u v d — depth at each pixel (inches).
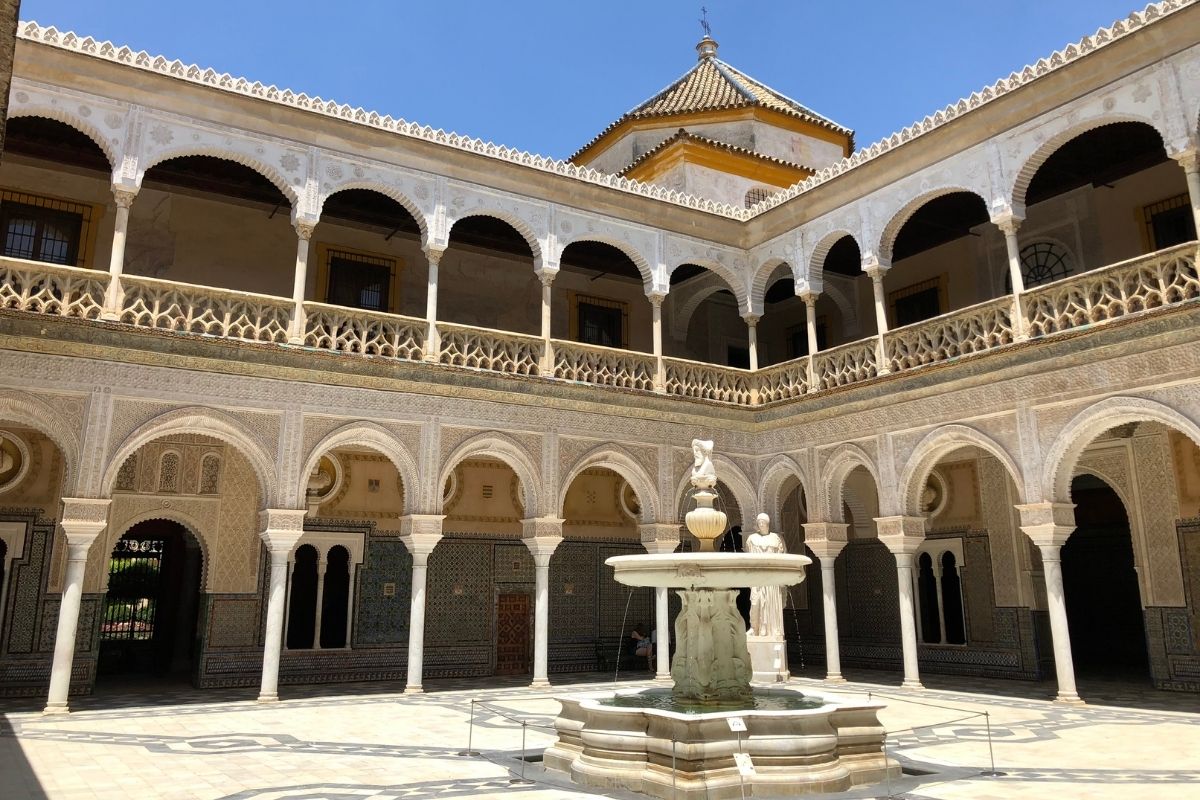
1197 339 353.7
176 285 405.1
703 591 258.4
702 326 685.9
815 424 519.2
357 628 529.7
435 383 456.1
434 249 470.6
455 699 418.6
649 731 222.5
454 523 571.8
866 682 498.0
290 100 437.7
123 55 404.2
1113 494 592.1
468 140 481.1
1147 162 482.6
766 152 717.9
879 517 473.7
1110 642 589.3
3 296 373.1
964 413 439.5
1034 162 425.1
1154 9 374.6
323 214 550.3
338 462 539.5
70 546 369.4
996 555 539.5
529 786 221.6
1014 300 419.2
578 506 618.8
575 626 600.1
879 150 484.4
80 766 249.0
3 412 371.6
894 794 210.4
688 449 533.3
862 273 641.0
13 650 435.8
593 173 516.4
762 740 217.5
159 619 548.7
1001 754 266.7
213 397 405.4
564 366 501.0
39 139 464.4
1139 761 254.1
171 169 498.9
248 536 502.0
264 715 360.8
